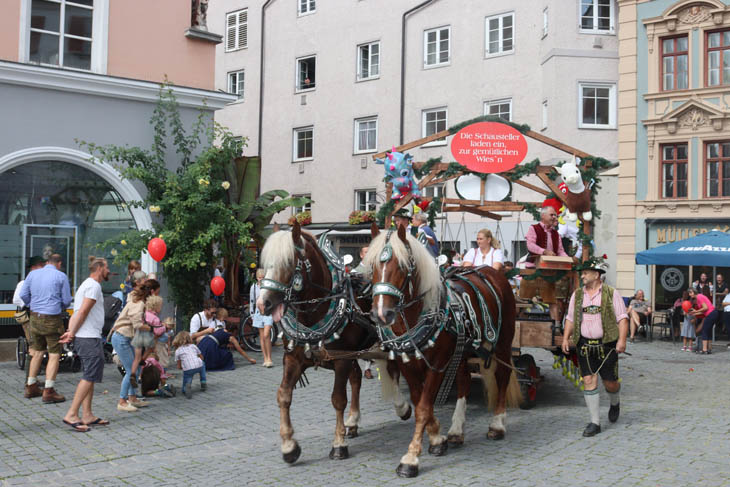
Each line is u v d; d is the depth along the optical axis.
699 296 16.38
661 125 21.58
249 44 32.59
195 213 13.16
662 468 5.80
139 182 14.04
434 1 26.72
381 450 6.57
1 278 12.55
